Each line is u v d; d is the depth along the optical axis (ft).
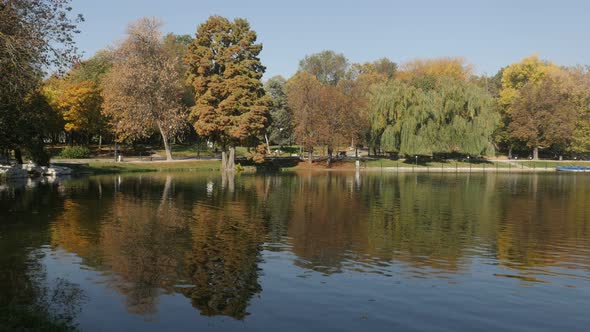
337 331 34.37
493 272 49.39
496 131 298.35
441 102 234.58
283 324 35.58
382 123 235.61
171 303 39.65
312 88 237.66
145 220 77.71
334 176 186.70
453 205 100.42
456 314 37.78
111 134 247.50
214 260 52.90
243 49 207.82
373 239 64.95
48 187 128.77
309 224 75.77
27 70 65.00
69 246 58.70
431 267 51.03
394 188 137.59
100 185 135.95
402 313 37.86
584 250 59.21
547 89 273.54
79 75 253.85
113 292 42.09
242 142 211.82
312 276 47.32
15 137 141.38
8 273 47.37
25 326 32.91
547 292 43.16
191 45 209.36
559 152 306.35
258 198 109.19
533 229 73.00
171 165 212.84
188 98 262.67
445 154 276.62
